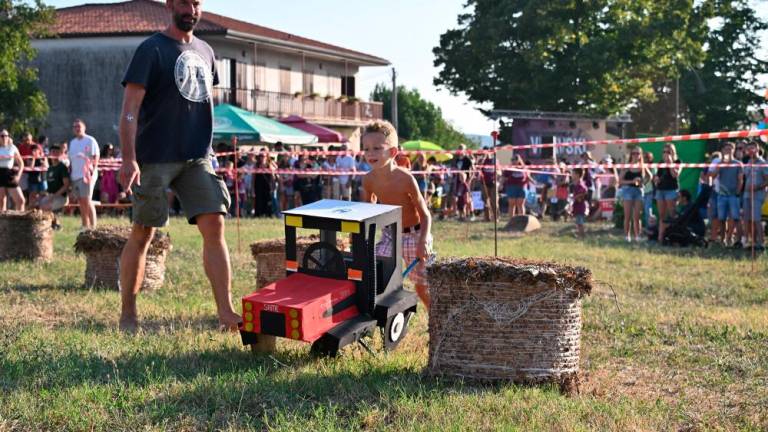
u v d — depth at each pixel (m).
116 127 34.81
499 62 48.41
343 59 49.03
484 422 4.68
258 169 24.12
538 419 4.75
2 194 16.47
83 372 5.44
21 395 4.92
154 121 6.31
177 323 7.57
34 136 38.66
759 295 10.32
